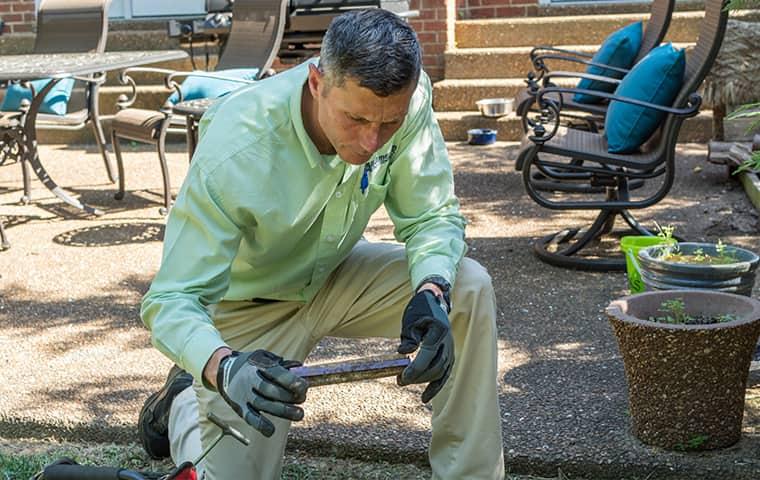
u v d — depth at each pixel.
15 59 6.43
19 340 4.36
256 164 2.46
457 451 2.80
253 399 2.05
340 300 2.86
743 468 3.04
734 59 6.29
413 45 2.13
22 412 3.60
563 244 5.40
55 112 6.82
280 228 2.53
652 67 4.93
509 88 8.33
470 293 2.70
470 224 5.83
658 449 3.15
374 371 2.29
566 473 3.16
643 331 3.05
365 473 3.24
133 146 8.45
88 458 3.40
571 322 4.32
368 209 2.71
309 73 2.28
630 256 4.10
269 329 2.88
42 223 6.20
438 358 2.34
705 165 6.93
